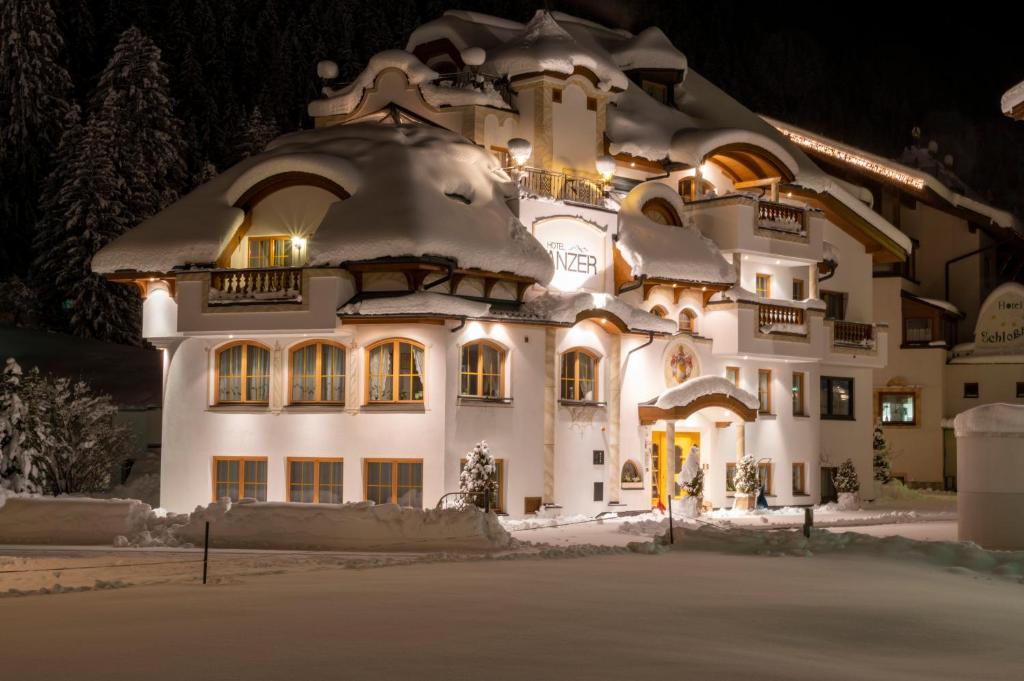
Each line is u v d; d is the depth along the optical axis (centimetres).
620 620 1568
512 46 4475
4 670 1174
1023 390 6562
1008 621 1712
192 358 3991
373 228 3672
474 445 3778
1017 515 2892
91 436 4584
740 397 4475
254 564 2495
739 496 4584
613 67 4622
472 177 3994
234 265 4025
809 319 4928
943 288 7181
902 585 2109
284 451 3862
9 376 4325
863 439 5484
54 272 7125
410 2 11400
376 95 4512
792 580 2119
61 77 8088
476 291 3916
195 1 9906
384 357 3775
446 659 1254
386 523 2911
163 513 3844
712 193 5062
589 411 4162
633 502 4300
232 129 9144
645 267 4331
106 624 1488
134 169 7462
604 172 4438
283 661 1230
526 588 1914
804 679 1210
